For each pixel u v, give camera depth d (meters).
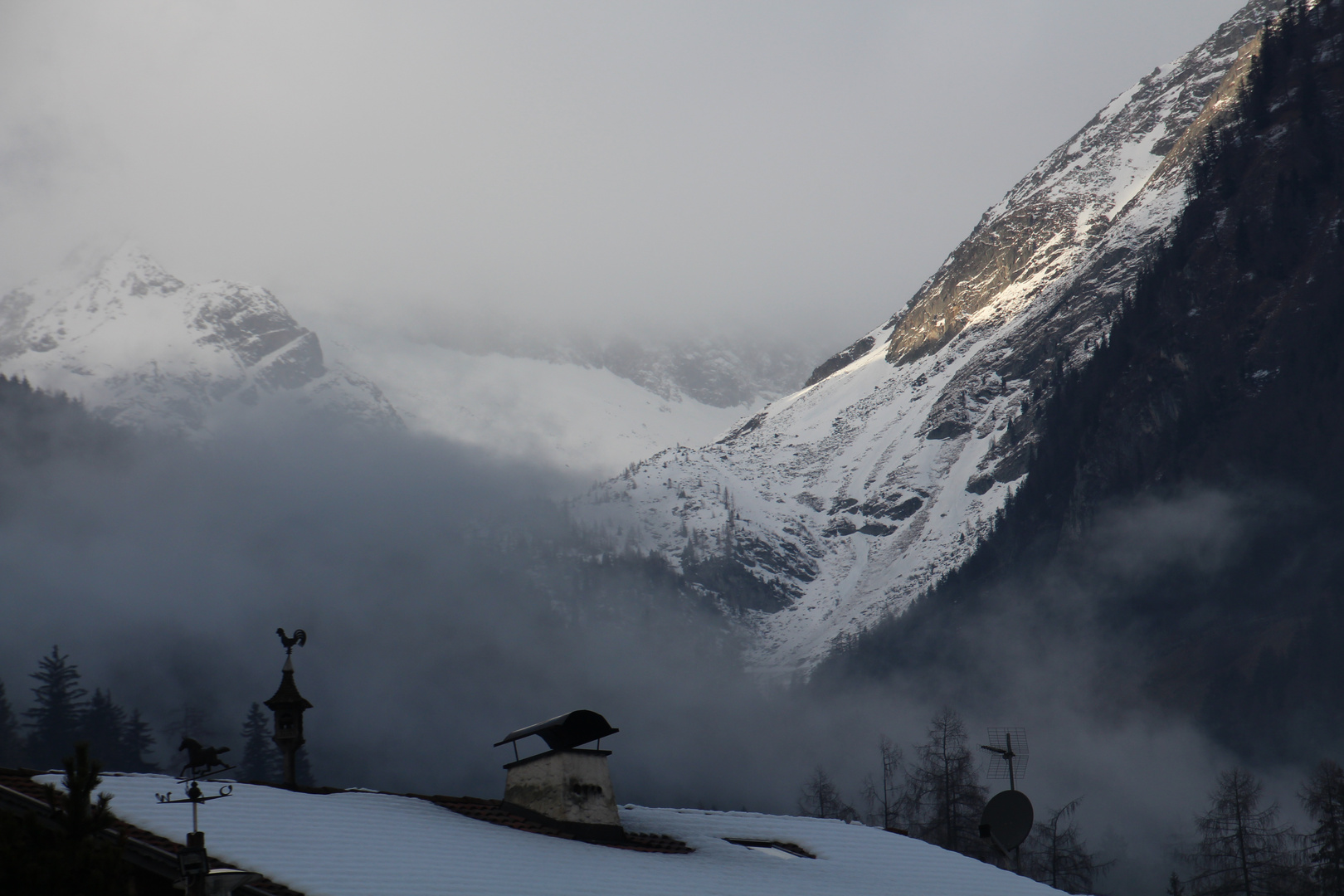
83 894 15.30
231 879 17.05
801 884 23.67
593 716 25.42
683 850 25.06
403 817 22.75
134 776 21.94
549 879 20.58
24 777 19.92
